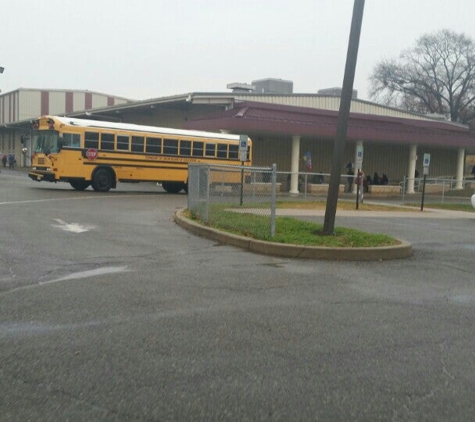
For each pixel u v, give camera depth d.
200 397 3.86
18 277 7.29
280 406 3.77
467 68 69.06
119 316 5.72
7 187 24.78
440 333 5.54
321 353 4.83
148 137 25.02
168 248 10.03
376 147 41.81
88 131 23.36
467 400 3.95
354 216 17.88
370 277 8.23
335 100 38.44
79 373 4.21
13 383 4.00
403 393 4.04
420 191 38.03
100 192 23.88
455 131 43.03
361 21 10.65
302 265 8.98
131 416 3.56
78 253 9.12
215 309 6.12
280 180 36.59
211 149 26.92
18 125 53.78
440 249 11.15
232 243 10.64
